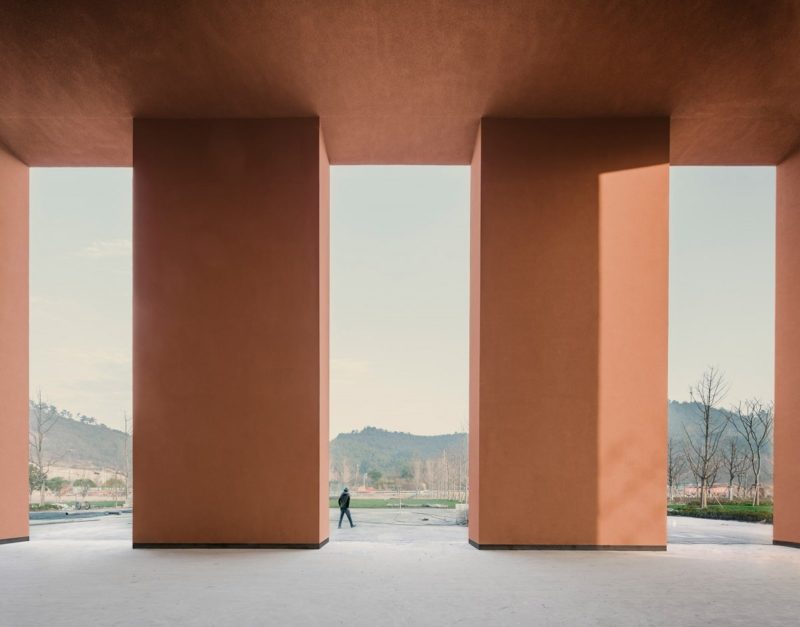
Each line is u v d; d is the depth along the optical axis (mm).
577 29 5016
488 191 6488
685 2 4676
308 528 6207
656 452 6277
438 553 5969
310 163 6523
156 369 6375
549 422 6297
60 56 5391
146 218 6488
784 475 6832
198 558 5695
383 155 7461
